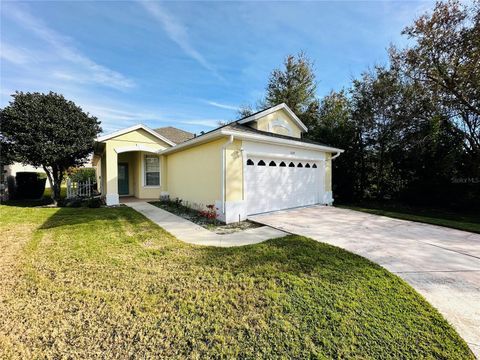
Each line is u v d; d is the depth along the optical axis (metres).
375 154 14.27
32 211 9.95
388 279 3.74
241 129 8.97
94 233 6.52
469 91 10.31
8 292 3.37
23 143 10.87
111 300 3.16
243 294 3.30
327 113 16.89
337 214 9.38
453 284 3.62
